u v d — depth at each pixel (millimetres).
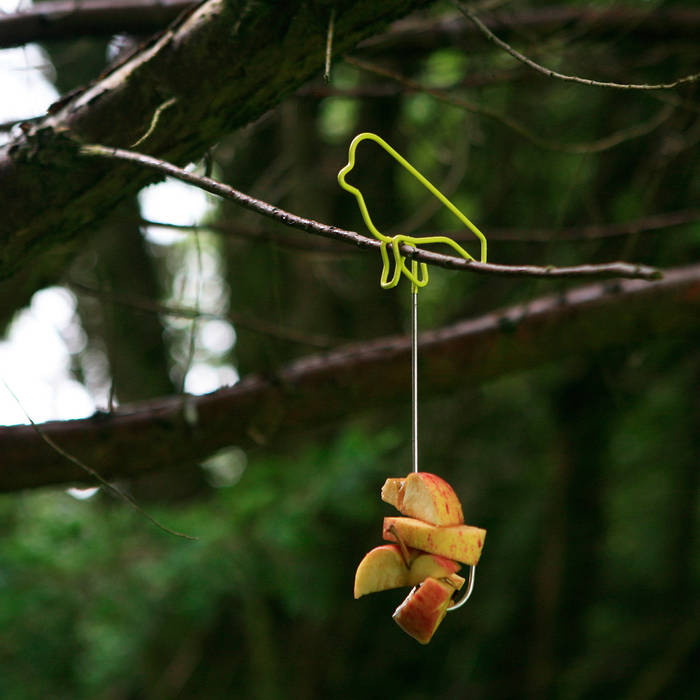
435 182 5871
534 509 6648
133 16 3006
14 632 4285
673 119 3572
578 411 5723
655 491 7297
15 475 2350
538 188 5559
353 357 2730
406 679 6293
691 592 6703
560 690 6215
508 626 6461
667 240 4316
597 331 2822
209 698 5836
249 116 1853
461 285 6406
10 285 2848
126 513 4836
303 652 6004
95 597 4414
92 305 6648
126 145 1791
